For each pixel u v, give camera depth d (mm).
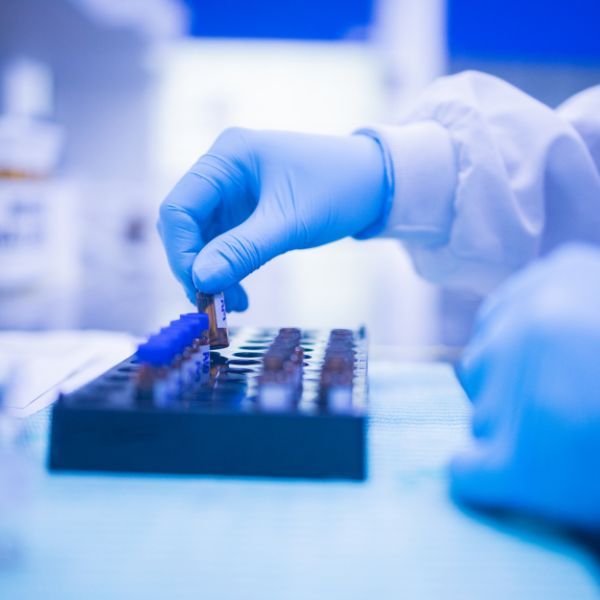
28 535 566
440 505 641
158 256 4738
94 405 726
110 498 648
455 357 1521
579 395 574
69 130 5922
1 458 648
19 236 3480
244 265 1116
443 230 1317
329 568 517
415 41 5590
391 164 1260
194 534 572
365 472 701
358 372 960
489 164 1251
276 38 5578
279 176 1199
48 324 2666
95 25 5789
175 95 5879
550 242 1403
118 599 472
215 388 863
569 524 578
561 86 5684
